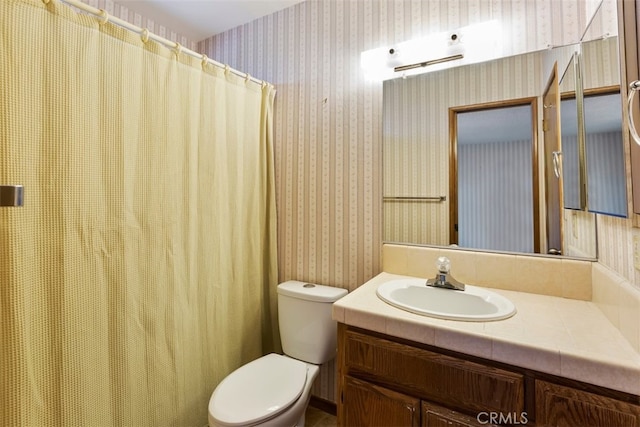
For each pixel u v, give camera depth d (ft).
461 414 3.01
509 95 4.41
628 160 2.70
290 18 6.25
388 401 3.36
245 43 6.91
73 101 3.55
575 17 3.96
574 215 3.99
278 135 6.40
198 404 5.01
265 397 4.10
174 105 4.59
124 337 4.06
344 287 5.63
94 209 3.76
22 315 3.19
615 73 3.11
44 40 3.32
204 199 5.08
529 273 4.23
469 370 2.96
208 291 5.17
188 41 7.62
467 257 4.63
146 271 4.30
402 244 5.14
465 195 4.73
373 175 5.36
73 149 3.56
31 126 3.25
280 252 6.38
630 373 2.36
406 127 5.10
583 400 2.55
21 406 3.18
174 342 4.63
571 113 3.94
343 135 5.64
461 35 4.46
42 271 3.36
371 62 5.14
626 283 2.87
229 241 5.56
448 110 4.81
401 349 3.29
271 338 6.35
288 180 6.27
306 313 5.26
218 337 5.34
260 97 6.12
